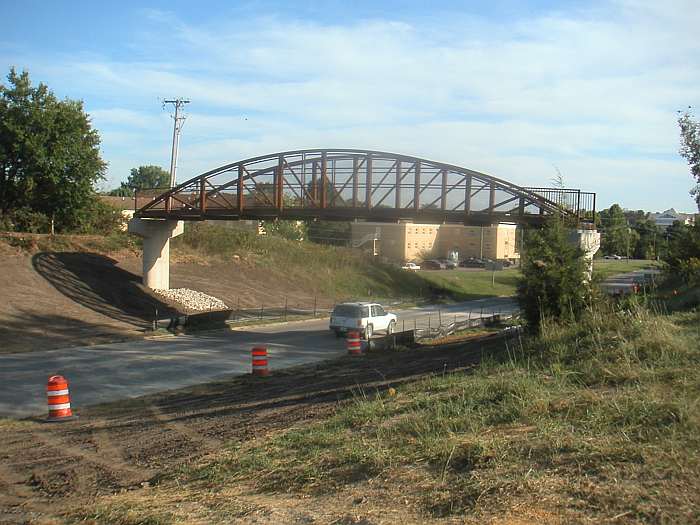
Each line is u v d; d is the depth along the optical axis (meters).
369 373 16.78
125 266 44.00
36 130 48.88
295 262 60.91
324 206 34.00
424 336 30.12
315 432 8.85
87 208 52.38
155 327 31.78
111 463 9.66
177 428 11.88
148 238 40.91
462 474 6.07
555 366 10.18
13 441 12.08
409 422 8.34
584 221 27.98
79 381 19.34
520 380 9.31
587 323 13.30
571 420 7.27
